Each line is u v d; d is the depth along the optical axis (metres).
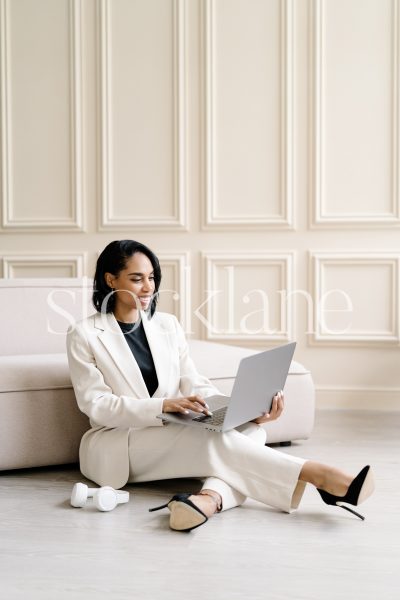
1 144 4.18
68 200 4.17
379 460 2.66
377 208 3.93
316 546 1.77
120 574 1.59
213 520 1.96
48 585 1.53
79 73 4.12
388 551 1.74
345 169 3.94
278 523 1.93
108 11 4.09
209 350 2.96
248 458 1.99
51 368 2.51
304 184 3.99
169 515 2.00
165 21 4.07
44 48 4.15
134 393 2.16
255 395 1.98
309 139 3.97
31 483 2.35
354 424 3.42
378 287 3.92
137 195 4.13
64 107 4.16
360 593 1.49
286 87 3.96
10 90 4.16
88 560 1.67
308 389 2.89
